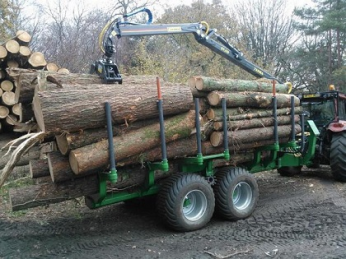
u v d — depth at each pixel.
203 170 5.31
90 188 4.46
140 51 16.09
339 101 7.96
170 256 3.97
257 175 8.51
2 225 5.06
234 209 5.15
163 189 4.72
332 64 28.28
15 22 14.05
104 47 5.02
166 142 4.62
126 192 4.84
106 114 4.00
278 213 5.51
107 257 3.96
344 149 7.18
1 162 7.05
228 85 5.25
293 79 29.38
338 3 27.20
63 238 4.56
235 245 4.27
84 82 4.66
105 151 4.06
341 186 7.19
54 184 4.30
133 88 4.32
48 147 4.91
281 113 5.94
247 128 5.39
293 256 3.91
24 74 4.23
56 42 13.77
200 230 4.82
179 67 15.76
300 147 6.69
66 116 3.76
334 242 4.31
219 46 6.65
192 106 4.84
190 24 6.25
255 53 26.67
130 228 4.93
